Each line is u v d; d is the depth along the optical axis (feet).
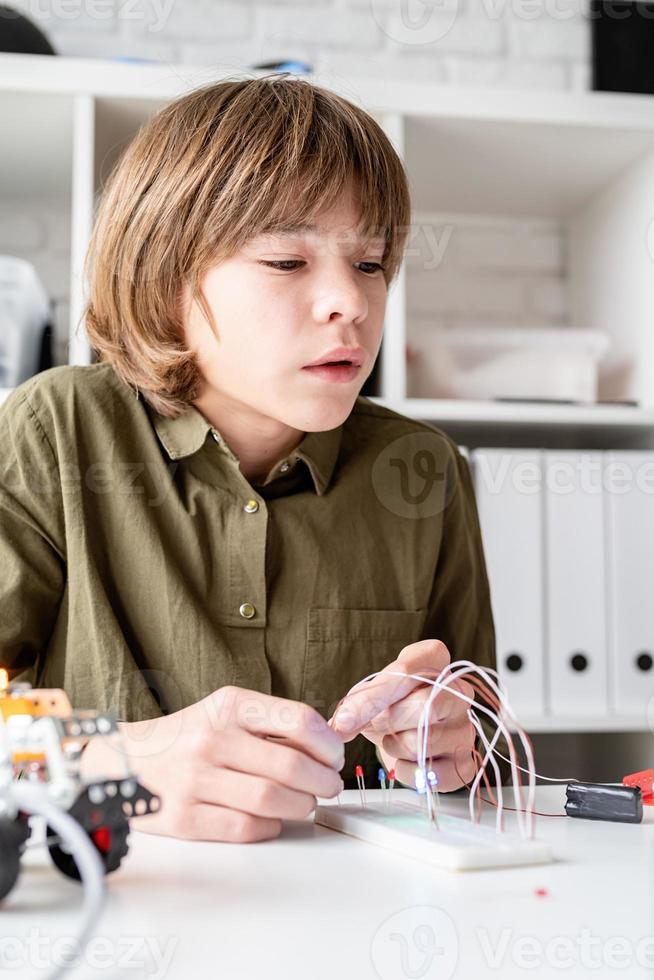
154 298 2.61
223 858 1.54
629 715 4.71
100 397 2.90
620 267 5.63
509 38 6.31
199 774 1.70
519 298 6.28
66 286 5.73
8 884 1.21
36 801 1.10
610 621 4.74
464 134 5.14
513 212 6.21
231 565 2.81
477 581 3.40
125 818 1.31
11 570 2.69
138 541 2.77
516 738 4.60
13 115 4.75
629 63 5.94
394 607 2.99
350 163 2.44
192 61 5.90
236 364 2.45
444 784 2.09
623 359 5.62
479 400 5.15
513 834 1.71
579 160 5.47
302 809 1.72
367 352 2.44
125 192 2.69
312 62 6.05
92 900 1.02
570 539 4.74
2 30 4.75
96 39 5.82
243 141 2.43
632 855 1.56
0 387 4.58
